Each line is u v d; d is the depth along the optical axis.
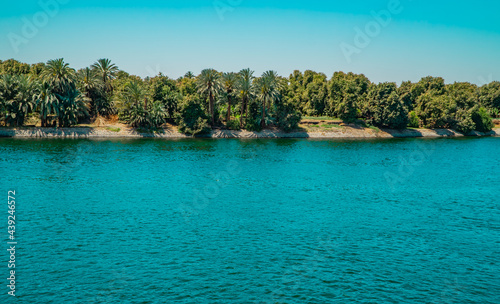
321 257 34.75
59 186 61.12
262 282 29.77
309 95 187.88
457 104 195.00
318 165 90.50
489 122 193.25
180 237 39.09
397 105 169.88
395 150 123.56
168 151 108.44
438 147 136.00
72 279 29.45
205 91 151.88
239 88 148.62
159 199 54.94
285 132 158.25
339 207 52.66
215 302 26.77
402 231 42.66
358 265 33.28
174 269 31.59
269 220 45.72
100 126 141.12
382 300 27.61
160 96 151.62
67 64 127.25
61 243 36.56
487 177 79.19
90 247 35.78
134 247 36.03
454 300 27.84
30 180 64.56
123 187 62.25
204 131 147.62
